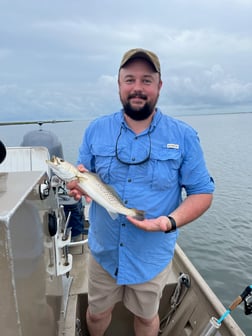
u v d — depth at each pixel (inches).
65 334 93.5
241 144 1320.1
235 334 85.0
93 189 86.2
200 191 85.4
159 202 84.4
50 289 69.7
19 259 44.4
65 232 87.7
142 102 81.4
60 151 162.7
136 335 101.9
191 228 323.6
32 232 52.9
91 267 97.6
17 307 42.6
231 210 378.9
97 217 91.4
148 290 90.4
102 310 98.7
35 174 64.6
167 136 83.5
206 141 1526.8
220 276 231.6
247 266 244.7
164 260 91.0
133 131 85.2
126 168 84.3
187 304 110.6
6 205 44.4
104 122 91.0
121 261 88.0
